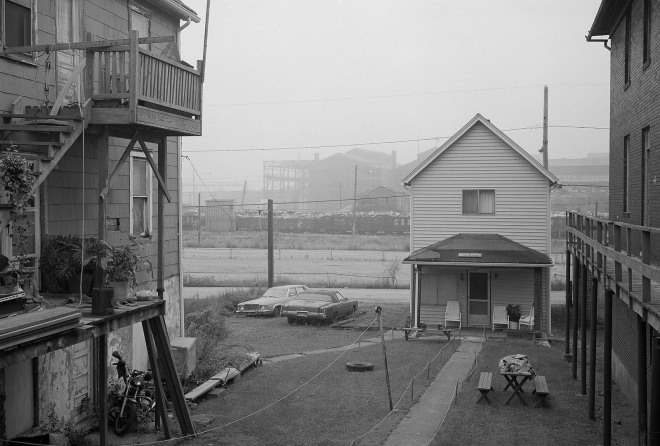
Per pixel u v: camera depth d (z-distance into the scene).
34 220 12.80
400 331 28.11
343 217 92.62
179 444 12.98
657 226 14.70
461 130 29.02
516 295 28.69
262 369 20.05
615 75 20.45
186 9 19.14
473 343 25.19
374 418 14.86
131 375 14.50
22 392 12.22
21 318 9.35
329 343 25.08
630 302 10.65
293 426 14.19
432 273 29.44
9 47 12.09
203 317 21.94
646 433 11.68
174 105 13.07
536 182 28.77
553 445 13.14
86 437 13.30
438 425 14.32
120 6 16.38
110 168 15.90
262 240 78.50
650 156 15.41
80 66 12.59
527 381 18.56
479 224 29.22
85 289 12.34
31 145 11.56
